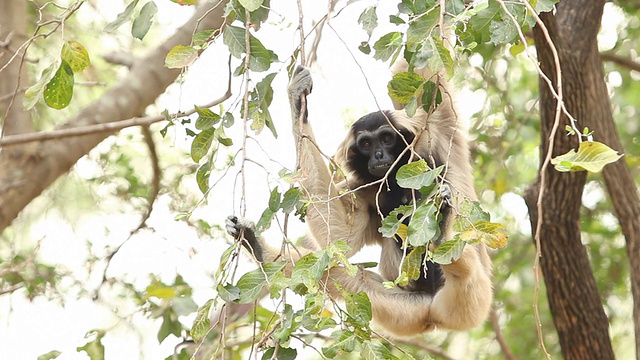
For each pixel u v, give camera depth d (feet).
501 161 50.01
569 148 40.16
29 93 24.59
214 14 41.47
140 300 41.34
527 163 57.16
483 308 36.09
